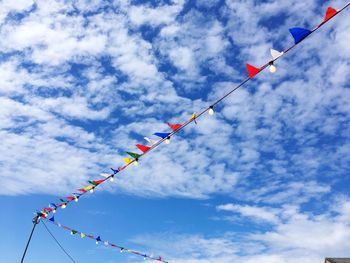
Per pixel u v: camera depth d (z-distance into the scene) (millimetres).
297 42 4531
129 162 7945
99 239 12547
